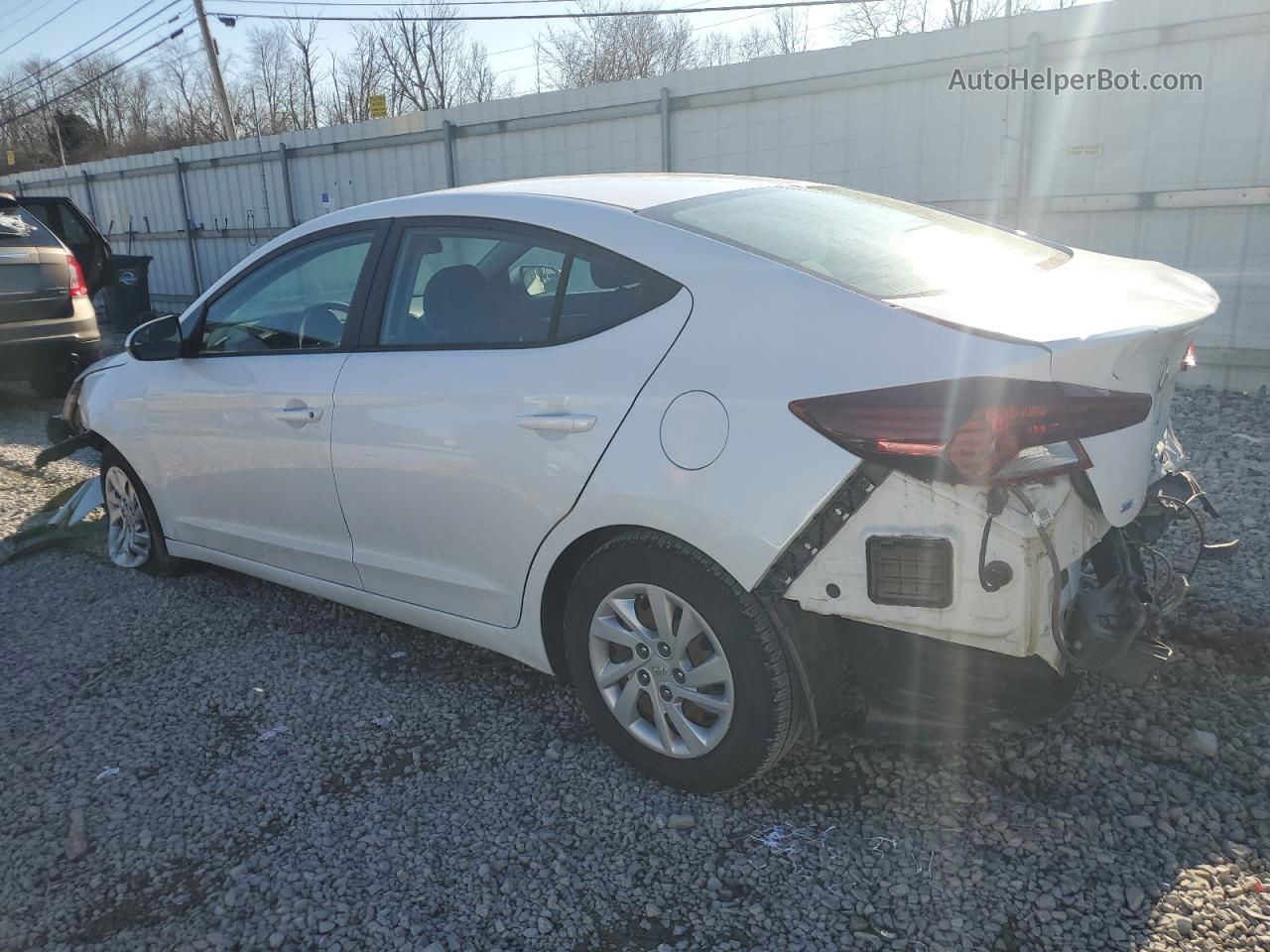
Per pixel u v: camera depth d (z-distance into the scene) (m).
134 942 2.28
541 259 2.88
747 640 2.44
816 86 8.67
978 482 2.10
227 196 15.60
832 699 2.55
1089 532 2.37
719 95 9.31
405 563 3.24
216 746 3.10
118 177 17.66
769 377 2.36
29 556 4.91
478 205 3.10
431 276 3.14
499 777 2.86
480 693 3.36
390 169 12.88
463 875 2.45
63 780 2.93
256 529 3.79
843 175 8.73
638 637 2.67
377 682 3.47
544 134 10.91
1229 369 7.26
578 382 2.66
